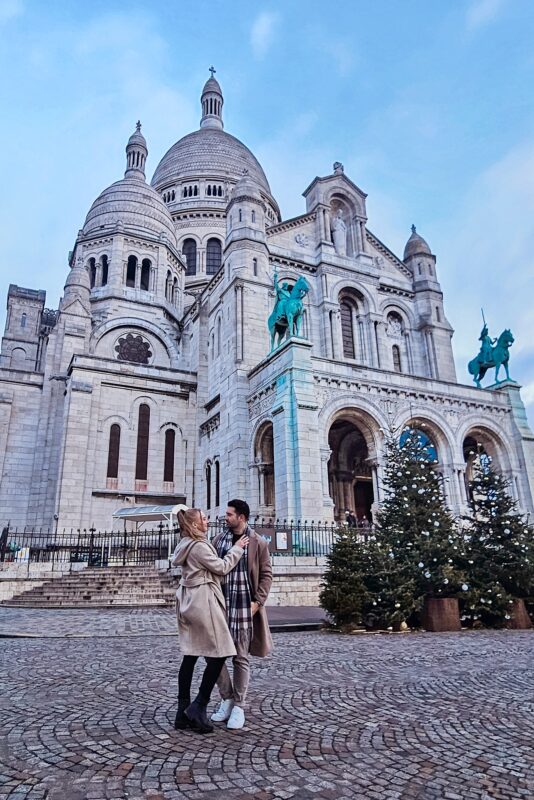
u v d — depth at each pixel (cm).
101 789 442
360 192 4141
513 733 591
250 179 3684
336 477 3350
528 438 3256
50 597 2036
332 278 3712
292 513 2394
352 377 2795
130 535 2962
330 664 971
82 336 3966
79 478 3316
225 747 539
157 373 3809
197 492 3650
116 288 4434
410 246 4350
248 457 2986
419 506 1781
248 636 628
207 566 596
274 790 443
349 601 1450
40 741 553
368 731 592
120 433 3594
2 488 3572
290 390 2566
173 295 4950
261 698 727
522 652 1117
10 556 2616
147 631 1361
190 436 3788
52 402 3753
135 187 5012
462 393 3175
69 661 990
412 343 4031
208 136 7044
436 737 575
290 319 2756
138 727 597
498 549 1722
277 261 3631
